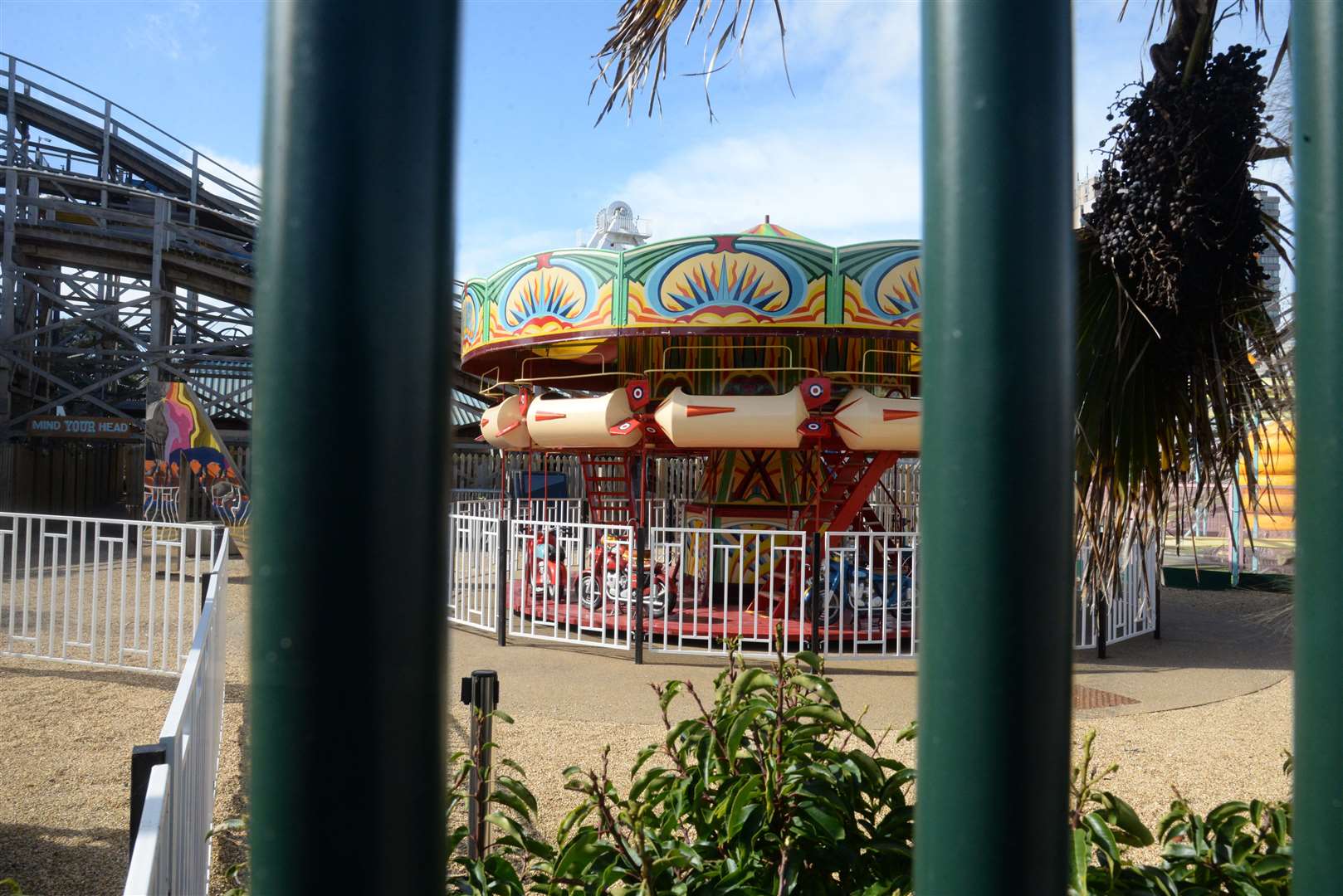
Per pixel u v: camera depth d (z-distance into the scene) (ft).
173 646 25.34
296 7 1.79
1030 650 2.23
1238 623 33.63
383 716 1.76
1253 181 7.14
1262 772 16.47
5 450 61.46
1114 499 7.67
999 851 2.23
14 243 66.03
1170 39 7.19
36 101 77.10
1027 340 2.23
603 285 26.91
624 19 9.75
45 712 18.93
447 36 1.89
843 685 21.97
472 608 31.91
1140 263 7.15
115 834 12.87
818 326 25.93
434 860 1.88
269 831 1.76
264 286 1.81
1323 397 2.85
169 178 82.02
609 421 27.40
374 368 1.74
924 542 2.38
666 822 7.20
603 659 24.77
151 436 45.24
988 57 2.26
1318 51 2.87
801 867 6.76
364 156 1.74
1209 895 6.40
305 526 1.73
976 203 2.26
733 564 30.50
